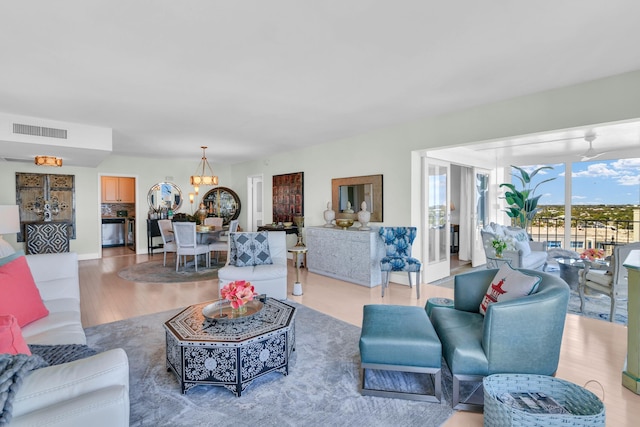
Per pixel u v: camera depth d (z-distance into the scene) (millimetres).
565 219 6051
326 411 1886
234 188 8898
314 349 2658
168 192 8023
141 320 3307
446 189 5297
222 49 2299
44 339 1882
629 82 2777
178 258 5684
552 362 1915
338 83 2977
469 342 1960
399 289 4508
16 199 6254
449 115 4008
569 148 5383
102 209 8523
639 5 1805
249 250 4082
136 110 3721
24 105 3500
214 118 4109
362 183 5160
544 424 1485
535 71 2740
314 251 5516
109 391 1115
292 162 6684
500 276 2352
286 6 1801
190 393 2057
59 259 2727
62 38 2107
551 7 1828
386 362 2016
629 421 1782
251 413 1866
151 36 2104
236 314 2377
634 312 2068
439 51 2369
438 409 1912
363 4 1792
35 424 963
